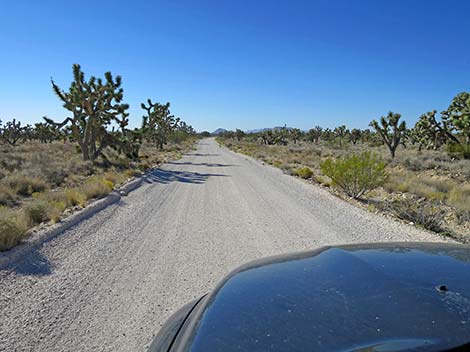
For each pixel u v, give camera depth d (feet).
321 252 8.84
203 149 183.42
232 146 217.77
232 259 18.88
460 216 29.78
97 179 45.75
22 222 22.53
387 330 5.02
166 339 6.98
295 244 21.53
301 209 32.24
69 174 54.08
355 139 219.00
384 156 94.48
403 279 6.54
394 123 93.66
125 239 22.57
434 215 27.07
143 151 125.59
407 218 28.84
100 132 77.71
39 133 150.51
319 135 268.62
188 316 7.72
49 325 12.10
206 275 16.62
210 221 27.61
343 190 42.57
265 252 20.03
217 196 39.60
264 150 155.43
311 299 6.16
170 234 23.82
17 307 13.35
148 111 131.34
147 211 31.37
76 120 73.10
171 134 202.39
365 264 7.40
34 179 42.78
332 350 4.75
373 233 23.85
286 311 5.89
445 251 8.34
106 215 29.27
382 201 37.19
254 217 28.96
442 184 46.80
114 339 11.27
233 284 7.55
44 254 19.31
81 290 14.90
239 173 65.41
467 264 7.34
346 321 5.36
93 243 21.54
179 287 15.25
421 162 74.49
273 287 6.87
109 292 14.73
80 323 12.23
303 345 4.95
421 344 4.61
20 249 19.40
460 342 4.63
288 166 75.82
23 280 15.83
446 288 6.12
